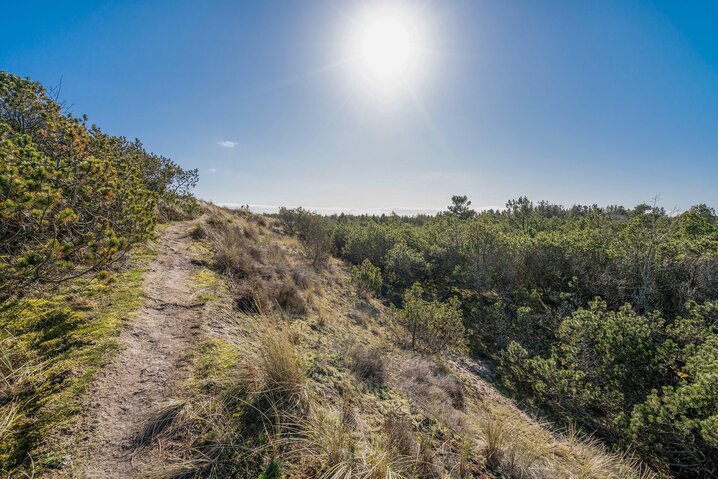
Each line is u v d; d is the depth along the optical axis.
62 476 1.77
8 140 2.79
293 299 6.07
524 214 20.22
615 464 4.26
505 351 8.26
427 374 5.63
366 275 11.33
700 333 5.89
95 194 3.41
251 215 19.25
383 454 2.66
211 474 2.04
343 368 4.29
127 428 2.20
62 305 3.41
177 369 2.92
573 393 5.94
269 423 2.57
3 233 2.87
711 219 12.24
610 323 6.39
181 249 6.98
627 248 9.93
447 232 15.67
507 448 3.63
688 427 4.23
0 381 2.27
